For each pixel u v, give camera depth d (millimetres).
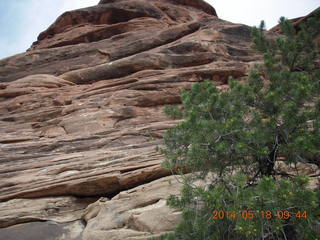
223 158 5020
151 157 8586
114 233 6090
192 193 4719
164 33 19953
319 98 5219
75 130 12367
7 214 7363
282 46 7367
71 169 8812
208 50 16969
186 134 5180
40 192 8039
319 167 5254
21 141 11961
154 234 5797
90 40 25547
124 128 12016
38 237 6707
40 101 15461
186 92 5715
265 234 4117
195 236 4590
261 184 3629
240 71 15039
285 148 4695
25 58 22422
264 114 5492
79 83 17703
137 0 28422
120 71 16688
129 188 8008
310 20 7738
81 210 7809
